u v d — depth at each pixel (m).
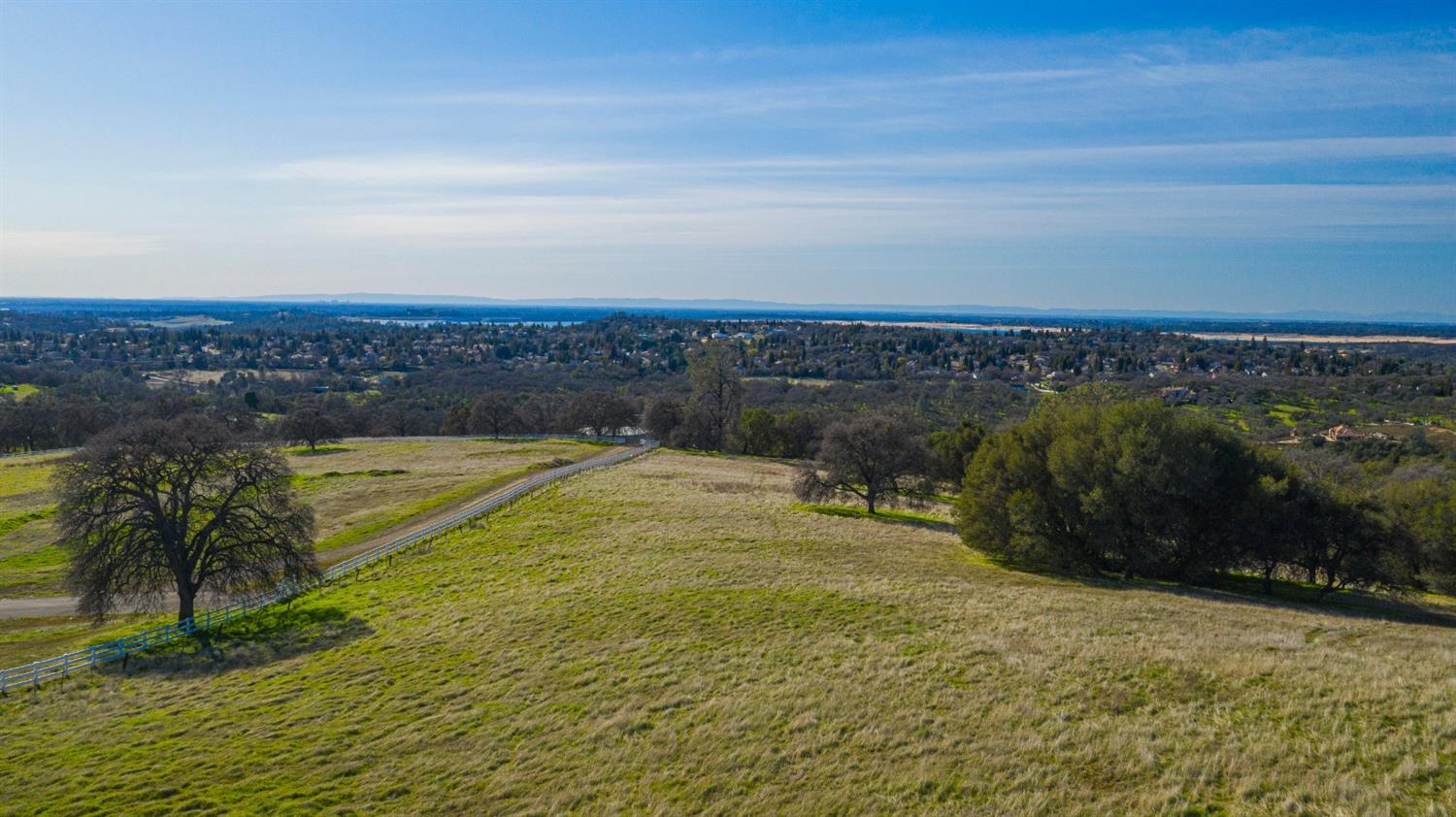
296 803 15.02
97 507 32.94
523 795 14.99
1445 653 20.50
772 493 62.28
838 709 17.88
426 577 35.81
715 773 15.28
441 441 103.12
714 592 29.73
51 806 15.34
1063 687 18.30
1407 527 34.94
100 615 30.70
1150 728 15.69
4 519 53.16
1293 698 16.67
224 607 33.09
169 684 23.61
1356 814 12.05
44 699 22.77
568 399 147.88
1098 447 38.34
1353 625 25.33
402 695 20.77
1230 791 13.23
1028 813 12.97
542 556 38.34
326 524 53.16
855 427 56.56
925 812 13.30
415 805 14.80
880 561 37.38
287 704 20.77
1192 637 22.36
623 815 14.02
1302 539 34.75
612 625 25.92
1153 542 37.12
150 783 16.20
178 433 32.97
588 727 17.91
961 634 23.38
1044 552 38.00
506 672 22.00
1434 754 13.59
